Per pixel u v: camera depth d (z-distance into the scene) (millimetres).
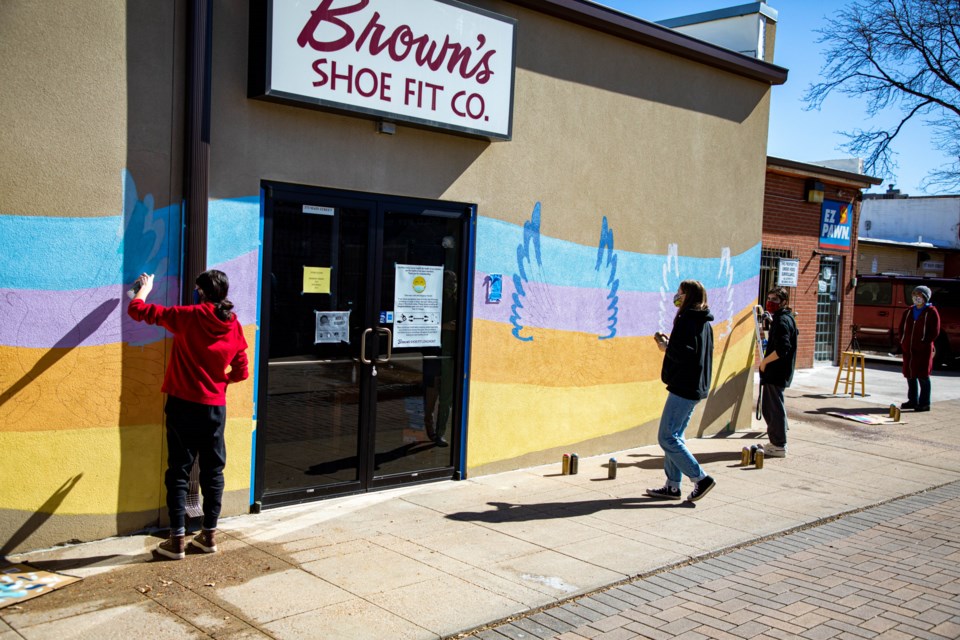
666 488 6918
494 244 7238
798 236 15969
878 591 5012
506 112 6918
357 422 6438
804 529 6352
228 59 5449
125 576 4539
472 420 7191
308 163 5918
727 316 9914
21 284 4668
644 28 8211
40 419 4789
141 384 5168
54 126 4723
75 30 4762
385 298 6531
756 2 10633
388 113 6105
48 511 4859
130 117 5012
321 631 3984
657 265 8875
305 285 6020
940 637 4348
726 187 9664
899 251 26734
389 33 6027
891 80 24125
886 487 7770
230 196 5512
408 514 6074
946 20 22953
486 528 5844
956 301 19344
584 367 8164
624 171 8383
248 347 5668
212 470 4938
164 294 5230
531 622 4320
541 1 7285
